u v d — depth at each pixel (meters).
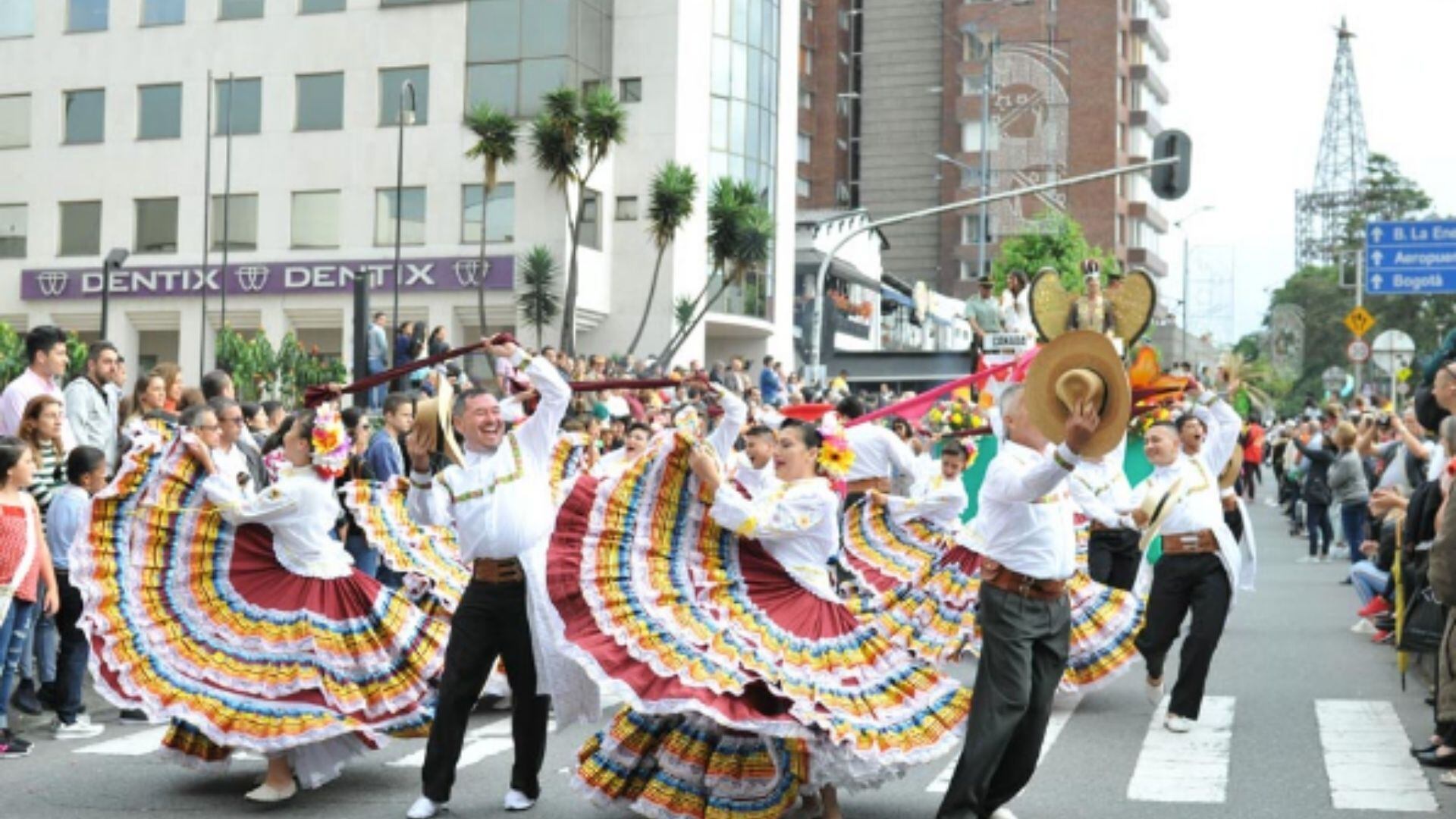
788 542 7.25
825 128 75.69
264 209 37.00
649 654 6.84
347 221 36.53
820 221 47.47
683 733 6.96
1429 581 8.30
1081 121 76.75
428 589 9.48
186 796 7.86
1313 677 11.86
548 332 35.66
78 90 38.53
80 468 9.79
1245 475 39.03
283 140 36.94
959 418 17.58
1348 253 82.88
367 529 9.58
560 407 7.62
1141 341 17.11
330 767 7.86
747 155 39.50
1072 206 76.56
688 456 7.20
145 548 7.93
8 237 39.00
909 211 76.44
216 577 8.02
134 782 8.20
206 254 33.09
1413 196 84.50
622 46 37.22
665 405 16.58
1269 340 84.88
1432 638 8.97
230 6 37.50
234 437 9.70
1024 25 76.81
